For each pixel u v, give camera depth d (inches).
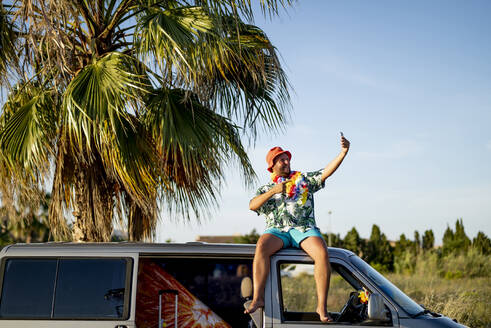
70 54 225.6
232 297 159.0
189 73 211.0
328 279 148.4
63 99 212.1
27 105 231.3
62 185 240.8
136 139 220.8
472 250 700.0
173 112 223.0
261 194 160.4
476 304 346.0
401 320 146.2
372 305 140.5
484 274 625.3
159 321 155.0
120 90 204.5
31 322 149.9
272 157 161.5
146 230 264.5
